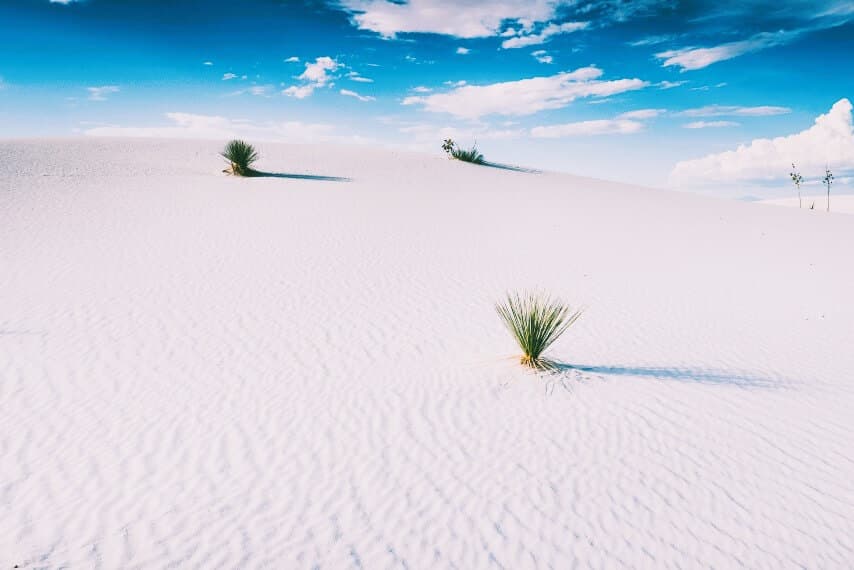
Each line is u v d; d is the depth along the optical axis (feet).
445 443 16.11
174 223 42.93
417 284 32.45
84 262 33.14
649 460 15.29
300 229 42.98
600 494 13.78
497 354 22.75
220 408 17.97
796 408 18.61
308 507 13.16
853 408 18.67
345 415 17.67
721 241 51.19
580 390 19.62
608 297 31.78
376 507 13.23
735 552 11.82
